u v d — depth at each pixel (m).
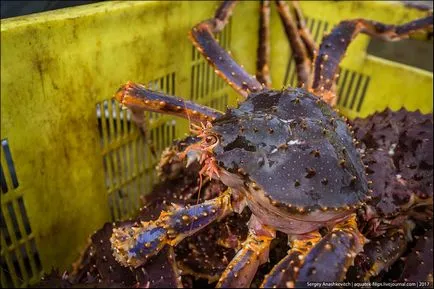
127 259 0.38
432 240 0.46
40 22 0.42
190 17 0.59
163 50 0.57
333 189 0.37
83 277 0.50
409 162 0.49
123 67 0.52
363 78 0.71
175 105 0.49
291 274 0.33
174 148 0.54
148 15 0.53
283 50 0.76
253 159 0.37
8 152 0.45
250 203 0.41
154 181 0.65
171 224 0.40
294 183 0.36
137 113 0.55
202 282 0.50
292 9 0.70
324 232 0.41
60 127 0.48
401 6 0.66
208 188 0.51
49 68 0.44
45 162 0.47
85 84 0.48
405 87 0.66
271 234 0.42
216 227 0.50
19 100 0.43
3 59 0.40
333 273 0.33
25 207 0.47
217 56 0.57
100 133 0.55
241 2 0.68
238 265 0.40
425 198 0.48
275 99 0.42
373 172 0.47
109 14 0.48
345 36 0.60
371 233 0.46
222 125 0.40
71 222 0.53
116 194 0.59
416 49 0.71
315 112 0.41
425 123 0.51
